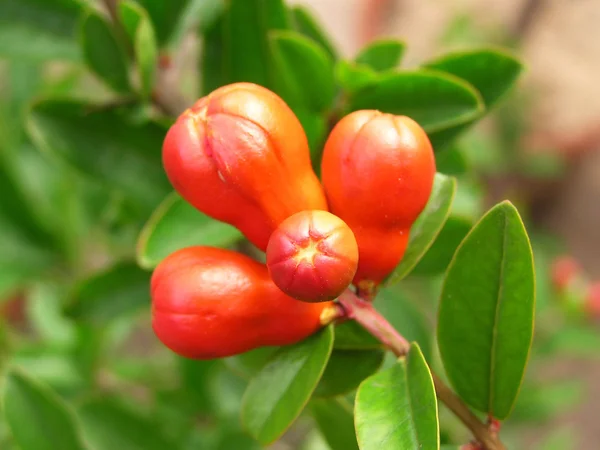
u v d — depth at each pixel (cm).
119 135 25
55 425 25
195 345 19
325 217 18
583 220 77
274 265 18
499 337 20
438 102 23
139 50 23
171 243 22
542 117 71
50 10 25
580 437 66
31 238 30
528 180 72
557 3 69
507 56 23
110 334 36
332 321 20
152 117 25
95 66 24
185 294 19
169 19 25
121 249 33
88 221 34
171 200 23
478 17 67
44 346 35
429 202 21
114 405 29
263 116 19
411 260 20
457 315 20
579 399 49
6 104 35
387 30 69
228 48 25
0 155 29
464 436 34
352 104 23
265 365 20
